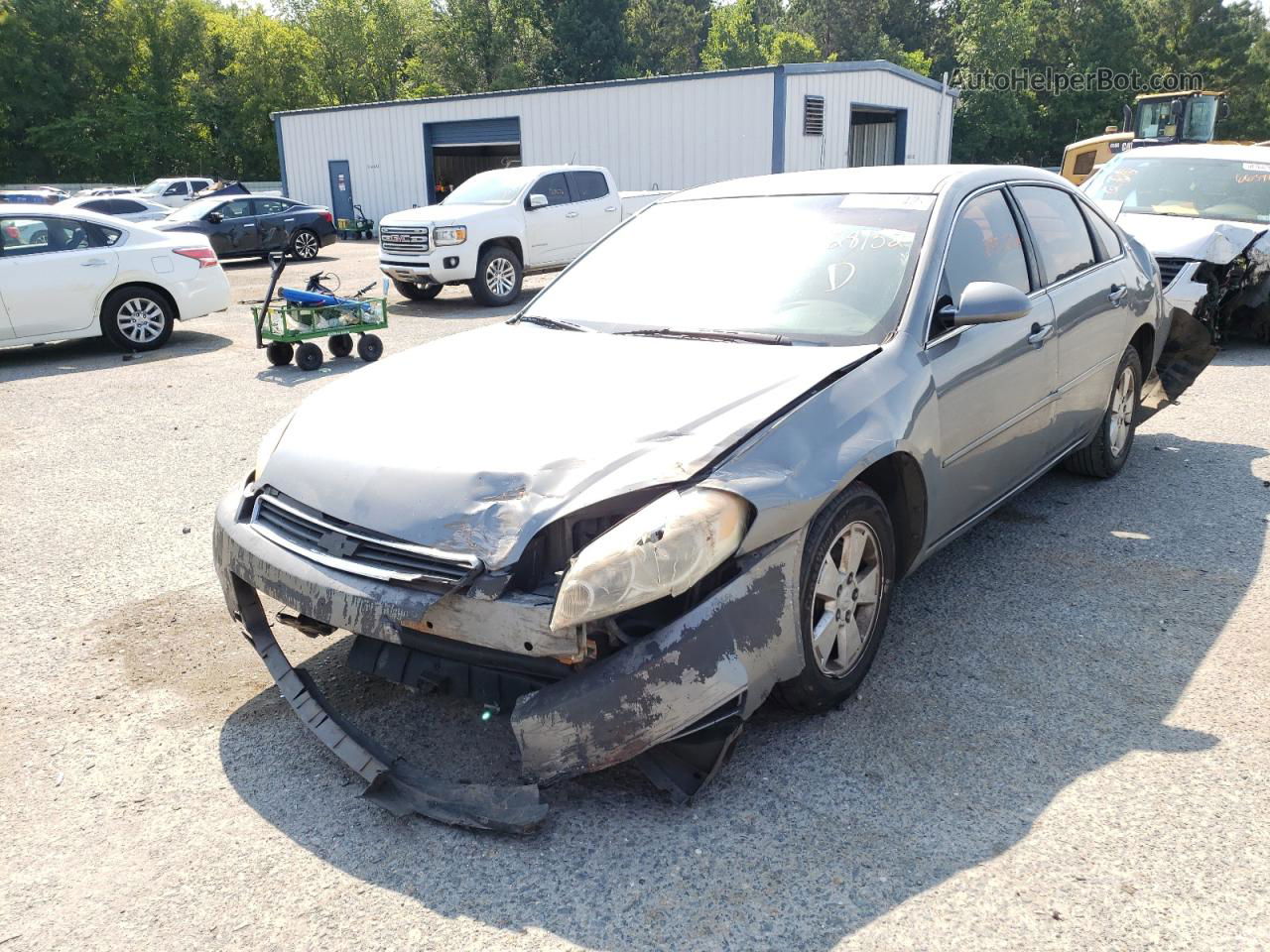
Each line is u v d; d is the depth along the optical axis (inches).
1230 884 91.9
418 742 119.9
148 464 247.6
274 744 120.9
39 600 165.5
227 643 148.9
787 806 104.9
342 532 107.5
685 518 96.5
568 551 99.7
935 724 120.6
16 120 2409.0
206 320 521.3
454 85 2792.8
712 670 98.0
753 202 163.8
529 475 103.0
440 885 94.8
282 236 892.0
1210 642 141.3
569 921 89.3
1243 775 108.7
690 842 99.7
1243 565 168.9
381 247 573.6
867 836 99.8
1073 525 189.9
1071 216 186.4
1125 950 84.0
